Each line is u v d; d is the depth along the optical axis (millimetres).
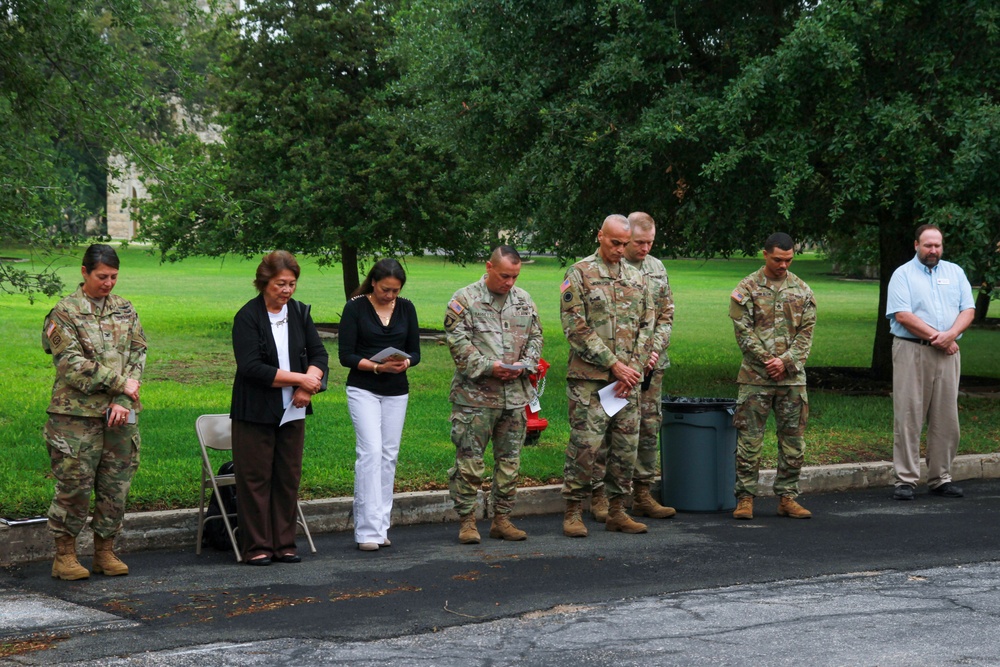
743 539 7457
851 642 5062
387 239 22844
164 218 21109
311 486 8250
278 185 21812
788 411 8195
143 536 7191
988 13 11656
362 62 22109
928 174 12047
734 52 13266
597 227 15273
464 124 14883
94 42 10914
